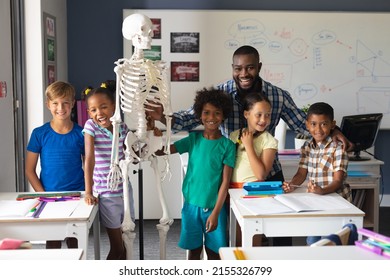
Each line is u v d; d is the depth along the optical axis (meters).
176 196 4.73
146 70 2.60
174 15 5.09
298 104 5.23
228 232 3.05
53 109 2.91
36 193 2.82
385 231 4.57
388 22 5.18
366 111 5.26
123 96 2.55
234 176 2.92
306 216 2.46
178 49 5.13
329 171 2.91
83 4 5.14
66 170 2.97
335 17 5.15
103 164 2.77
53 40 4.58
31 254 1.95
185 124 3.03
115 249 2.88
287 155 4.28
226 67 5.17
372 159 4.34
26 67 4.15
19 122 4.11
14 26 4.05
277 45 5.16
